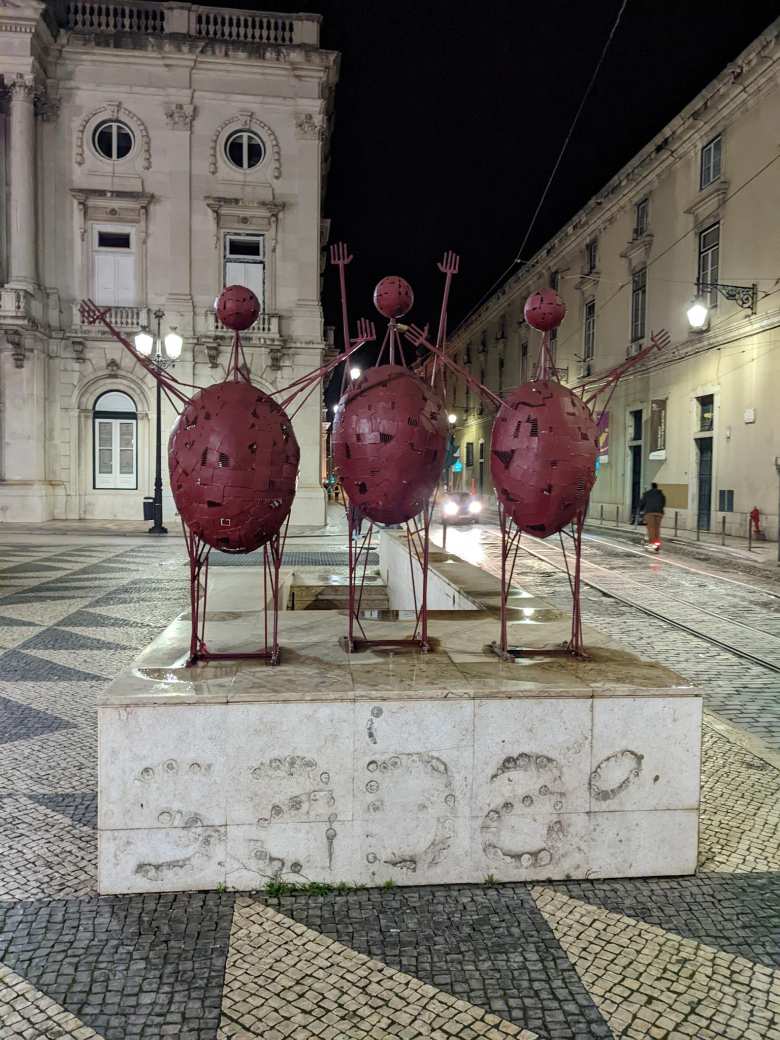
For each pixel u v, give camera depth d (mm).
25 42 22891
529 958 2594
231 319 3500
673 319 25875
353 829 3002
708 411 24062
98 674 6297
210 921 2779
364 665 3424
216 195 25141
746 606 10422
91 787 4062
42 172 24484
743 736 4996
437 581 6730
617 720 3090
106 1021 2271
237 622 4438
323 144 27469
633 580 12969
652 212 27344
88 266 24906
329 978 2475
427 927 2764
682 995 2428
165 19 24984
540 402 3338
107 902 2908
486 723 3031
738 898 3010
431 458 3416
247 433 3178
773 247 20297
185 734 2934
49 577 12367
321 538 20828
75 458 25312
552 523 3436
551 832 3088
